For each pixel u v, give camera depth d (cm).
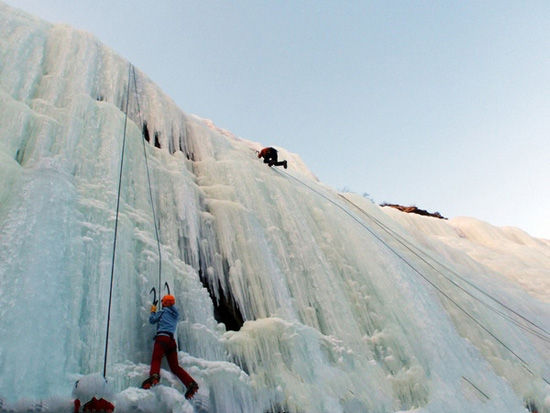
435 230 1889
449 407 666
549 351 1102
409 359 714
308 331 624
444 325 855
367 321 752
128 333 449
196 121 1026
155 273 526
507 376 869
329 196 1184
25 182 477
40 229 434
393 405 623
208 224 727
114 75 845
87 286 445
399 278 888
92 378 364
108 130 670
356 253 892
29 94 655
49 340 368
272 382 535
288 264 754
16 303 366
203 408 431
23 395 330
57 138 590
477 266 1530
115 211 548
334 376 589
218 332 543
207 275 663
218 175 861
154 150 779
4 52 676
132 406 382
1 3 801
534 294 1553
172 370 430
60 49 787
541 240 2364
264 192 882
